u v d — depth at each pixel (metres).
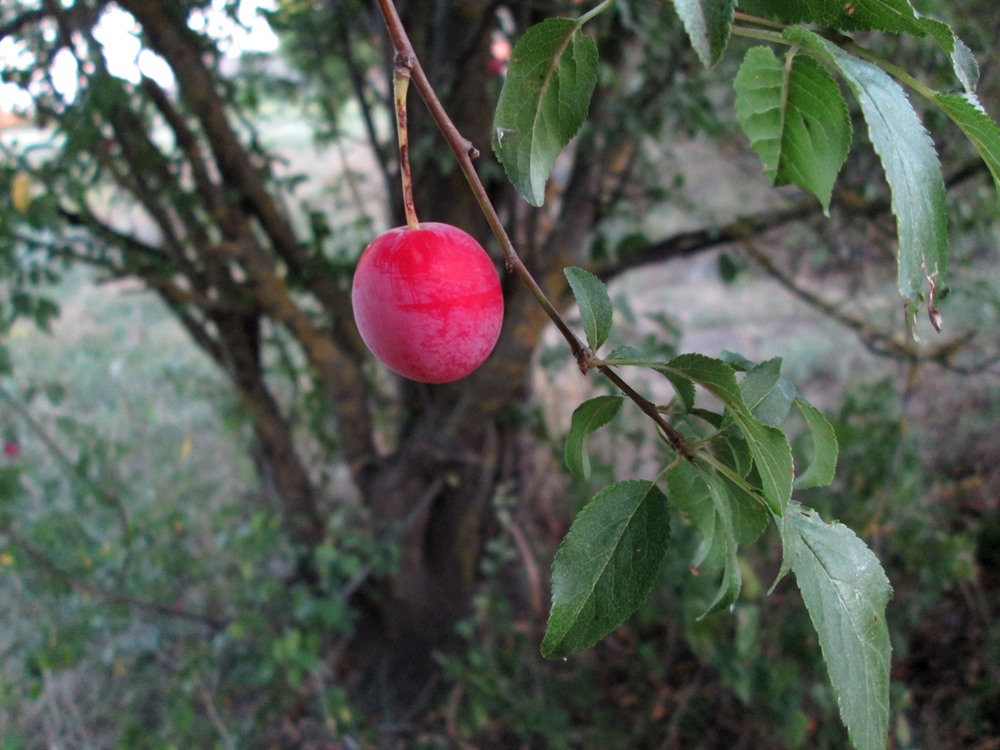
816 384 5.66
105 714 3.20
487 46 3.12
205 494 4.44
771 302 7.25
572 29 0.94
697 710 3.33
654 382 5.28
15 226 2.74
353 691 3.79
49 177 2.70
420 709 3.66
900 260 0.70
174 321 6.93
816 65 0.88
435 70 3.14
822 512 3.25
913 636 3.72
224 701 3.36
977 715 3.25
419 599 3.88
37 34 2.62
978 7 2.95
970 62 0.82
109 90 2.45
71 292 7.35
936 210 0.73
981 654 3.40
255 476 4.51
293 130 7.66
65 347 6.14
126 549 3.42
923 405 4.78
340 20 3.36
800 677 3.23
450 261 1.08
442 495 3.84
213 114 2.92
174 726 3.08
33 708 3.29
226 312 3.48
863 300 5.02
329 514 3.96
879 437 3.65
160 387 5.41
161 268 3.25
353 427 3.72
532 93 0.97
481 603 3.33
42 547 3.19
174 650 3.49
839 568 0.88
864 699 0.84
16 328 6.61
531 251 3.55
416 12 3.26
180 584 3.55
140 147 2.90
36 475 3.84
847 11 0.85
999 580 3.83
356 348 3.75
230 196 3.12
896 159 0.70
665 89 3.18
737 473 1.00
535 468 4.39
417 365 1.08
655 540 0.94
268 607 3.55
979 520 4.05
